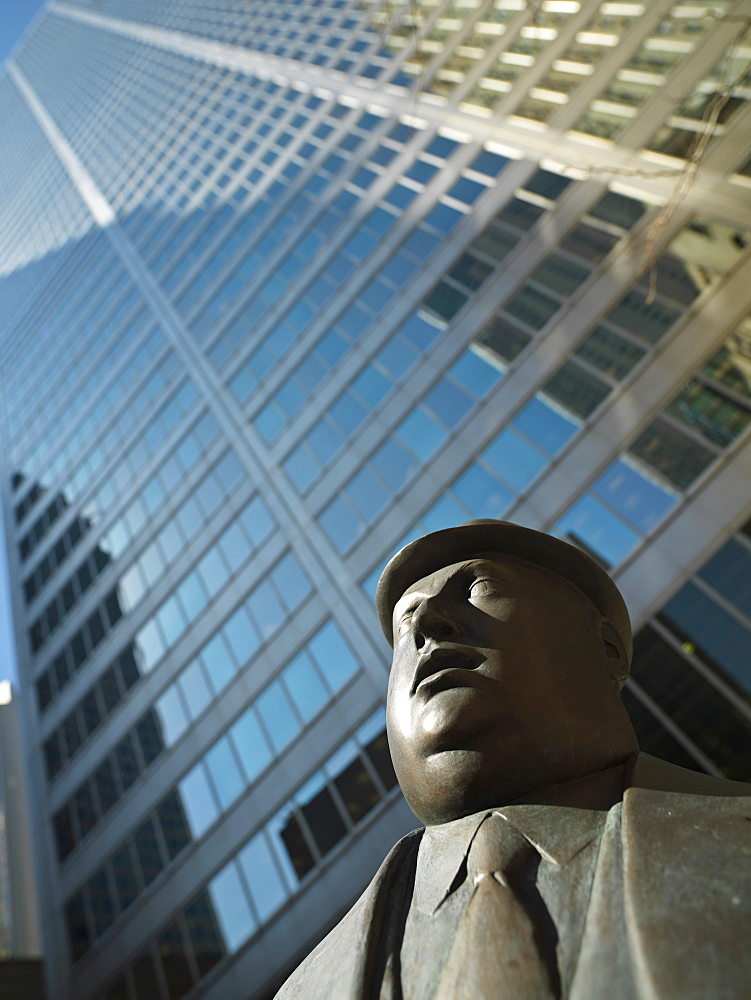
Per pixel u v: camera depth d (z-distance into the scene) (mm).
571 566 3699
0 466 38719
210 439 26375
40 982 23078
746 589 14359
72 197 51438
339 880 17094
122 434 30828
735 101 18547
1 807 40375
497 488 18266
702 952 1892
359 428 21781
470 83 26000
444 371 20703
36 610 30156
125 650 25203
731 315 16625
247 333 27500
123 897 20969
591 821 2566
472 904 2352
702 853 2178
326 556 20750
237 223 32000
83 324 38594
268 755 19672
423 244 23578
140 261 36844
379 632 18875
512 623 3240
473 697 2965
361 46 33000
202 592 23641
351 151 28906
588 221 19969
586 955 2045
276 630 21047
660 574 15227
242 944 18047
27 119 73938
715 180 17953
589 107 21844
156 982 19188
